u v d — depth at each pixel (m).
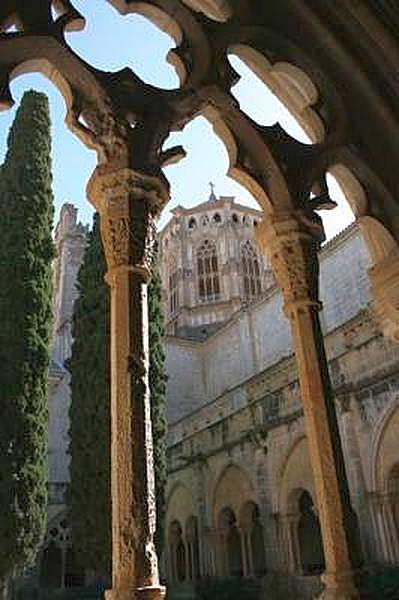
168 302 59.00
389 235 5.77
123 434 3.75
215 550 27.48
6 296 17.81
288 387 24.33
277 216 5.36
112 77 4.84
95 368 17.14
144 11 5.45
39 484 16.48
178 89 5.08
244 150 5.49
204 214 60.12
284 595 22.30
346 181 6.04
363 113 6.11
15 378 16.75
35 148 19.95
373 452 19.55
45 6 4.73
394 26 5.99
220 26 5.54
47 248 18.95
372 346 20.38
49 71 4.77
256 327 38.03
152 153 4.72
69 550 31.89
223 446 27.69
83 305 18.52
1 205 19.23
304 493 24.92
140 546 3.46
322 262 32.72
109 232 4.44
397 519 18.69
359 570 4.16
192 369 42.50
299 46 5.97
